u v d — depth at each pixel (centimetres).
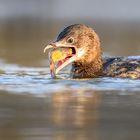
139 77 1572
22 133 1032
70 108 1234
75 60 1625
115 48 2711
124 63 1616
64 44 1612
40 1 6153
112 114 1180
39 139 994
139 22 4450
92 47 1625
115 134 1026
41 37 3362
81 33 1620
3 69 1908
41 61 2206
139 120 1131
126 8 5584
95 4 5869
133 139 992
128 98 1343
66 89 1448
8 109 1221
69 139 994
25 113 1184
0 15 5156
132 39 3219
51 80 1596
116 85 1499
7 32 3703
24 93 1397
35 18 4825
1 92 1409
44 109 1220
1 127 1071
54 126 1082
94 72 1631
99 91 1423
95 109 1227
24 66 2020
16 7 5753
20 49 2702
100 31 3722
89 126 1083
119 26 4094
